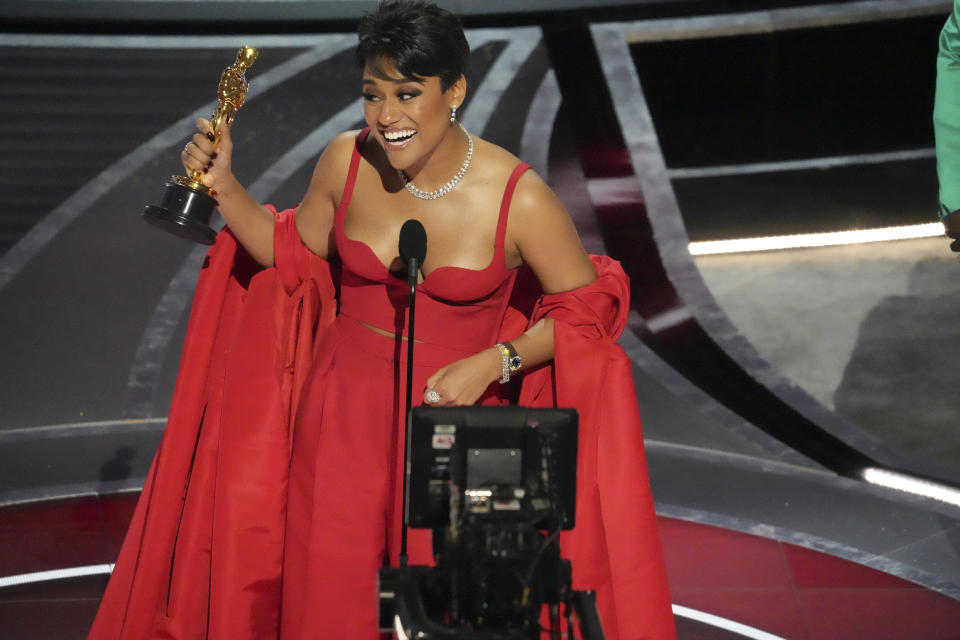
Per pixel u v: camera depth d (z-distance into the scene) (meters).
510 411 7.84
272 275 11.22
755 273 23.41
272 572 10.80
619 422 10.60
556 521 7.48
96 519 15.26
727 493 16.25
